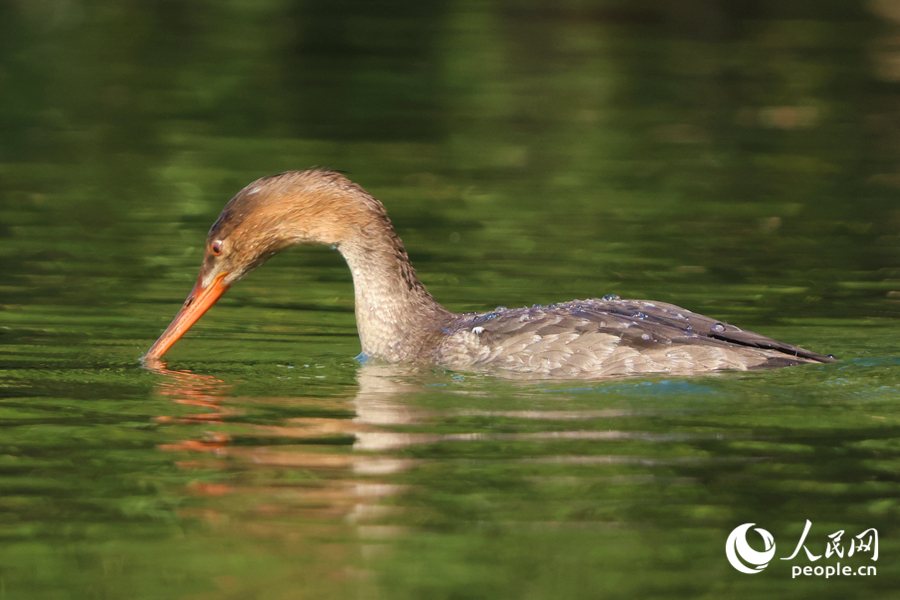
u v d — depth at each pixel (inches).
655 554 269.6
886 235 725.3
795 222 760.3
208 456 333.7
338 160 936.3
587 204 808.9
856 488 307.3
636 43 1621.6
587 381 414.9
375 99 1232.2
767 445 342.0
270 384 424.8
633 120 1132.5
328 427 362.9
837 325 523.2
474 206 797.2
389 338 476.1
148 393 407.8
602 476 316.5
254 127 1078.4
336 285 624.1
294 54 1513.3
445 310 493.7
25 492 305.7
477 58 1494.8
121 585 254.8
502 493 303.7
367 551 270.8
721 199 829.8
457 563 264.2
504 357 439.2
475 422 367.2
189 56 1476.4
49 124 1067.3
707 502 298.2
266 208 484.1
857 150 1005.2
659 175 908.0
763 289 595.5
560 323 440.8
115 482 312.7
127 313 542.6
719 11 1892.2
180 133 1040.2
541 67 1432.1
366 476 316.2
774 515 291.6
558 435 351.9
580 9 1925.4
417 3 1995.6
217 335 515.2
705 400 387.9
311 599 248.5
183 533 280.1
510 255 669.9
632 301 467.2
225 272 492.1
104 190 822.5
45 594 250.5
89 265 633.0
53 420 371.2
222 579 257.1
